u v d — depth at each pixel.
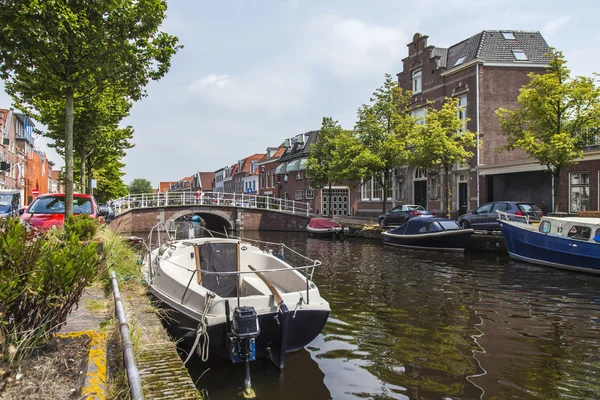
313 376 5.03
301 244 21.73
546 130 14.99
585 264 11.90
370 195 33.28
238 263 7.22
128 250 9.89
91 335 3.55
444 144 19.06
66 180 8.09
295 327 5.21
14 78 8.35
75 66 7.98
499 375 5.10
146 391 3.27
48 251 3.13
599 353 5.80
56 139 15.99
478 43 23.45
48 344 3.27
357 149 24.28
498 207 16.84
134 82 8.52
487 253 16.25
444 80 24.83
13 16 6.84
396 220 22.83
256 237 28.02
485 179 22.06
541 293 9.49
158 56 8.71
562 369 5.27
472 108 22.81
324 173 31.59
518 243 14.15
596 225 11.86
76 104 14.20
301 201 41.16
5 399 2.46
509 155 22.73
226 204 35.88
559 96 14.20
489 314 7.77
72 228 6.96
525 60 22.80
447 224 17.48
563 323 7.20
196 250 7.05
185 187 96.88
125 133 18.92
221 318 4.83
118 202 29.86
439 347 6.04
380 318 7.50
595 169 16.98
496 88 22.67
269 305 5.06
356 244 21.30
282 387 4.73
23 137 37.41
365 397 4.54
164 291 5.96
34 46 7.10
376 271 12.50
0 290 2.65
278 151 50.59
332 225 26.30
